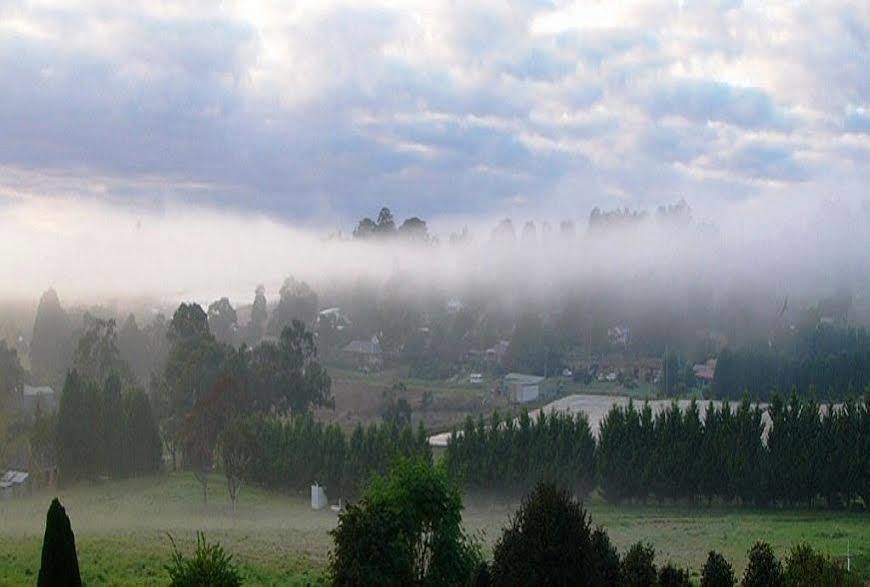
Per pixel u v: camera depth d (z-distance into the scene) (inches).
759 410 3577.8
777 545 2527.1
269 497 3659.0
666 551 2449.6
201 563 1526.8
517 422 4055.1
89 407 3902.6
